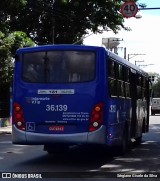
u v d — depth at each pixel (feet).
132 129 56.13
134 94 56.95
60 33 126.21
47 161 43.06
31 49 41.50
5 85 106.52
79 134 39.47
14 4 94.58
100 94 39.65
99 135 39.40
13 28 121.19
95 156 47.67
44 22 124.06
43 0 118.73
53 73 40.57
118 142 45.98
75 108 39.78
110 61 41.91
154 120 149.18
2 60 91.71
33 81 40.93
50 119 40.14
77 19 121.80
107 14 120.98
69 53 40.60
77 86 39.91
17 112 41.06
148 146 60.13
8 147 57.06
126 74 50.52
